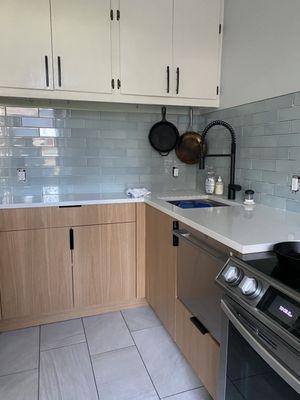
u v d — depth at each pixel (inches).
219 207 73.8
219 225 55.1
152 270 84.2
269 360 33.4
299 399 30.5
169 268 71.6
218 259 48.8
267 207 73.0
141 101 85.4
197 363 59.1
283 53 66.9
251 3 76.0
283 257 38.3
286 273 38.1
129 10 80.4
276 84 69.5
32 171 92.2
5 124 88.0
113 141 98.7
